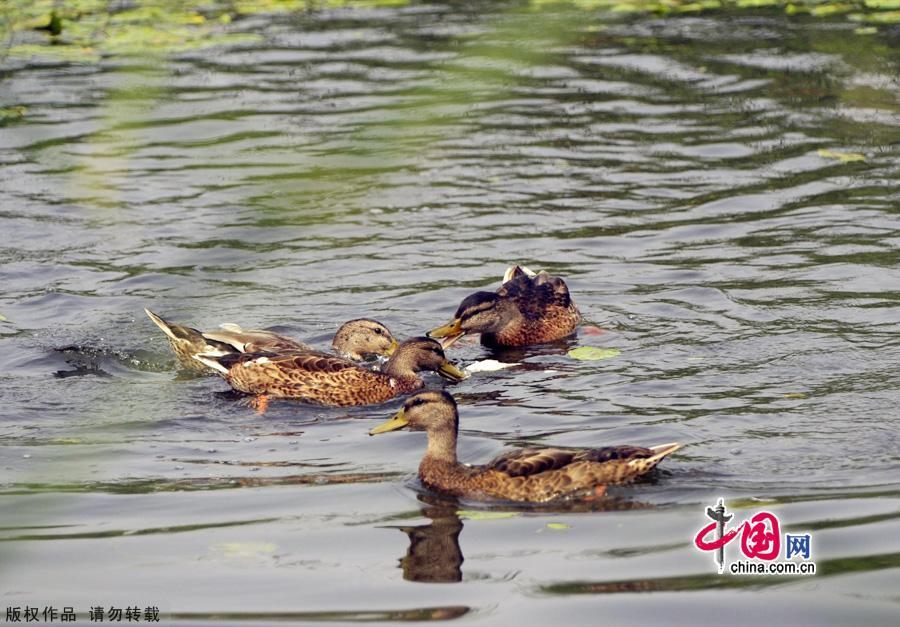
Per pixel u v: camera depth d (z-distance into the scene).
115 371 15.79
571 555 10.20
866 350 15.66
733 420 13.53
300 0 36.31
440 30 32.06
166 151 24.44
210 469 12.54
